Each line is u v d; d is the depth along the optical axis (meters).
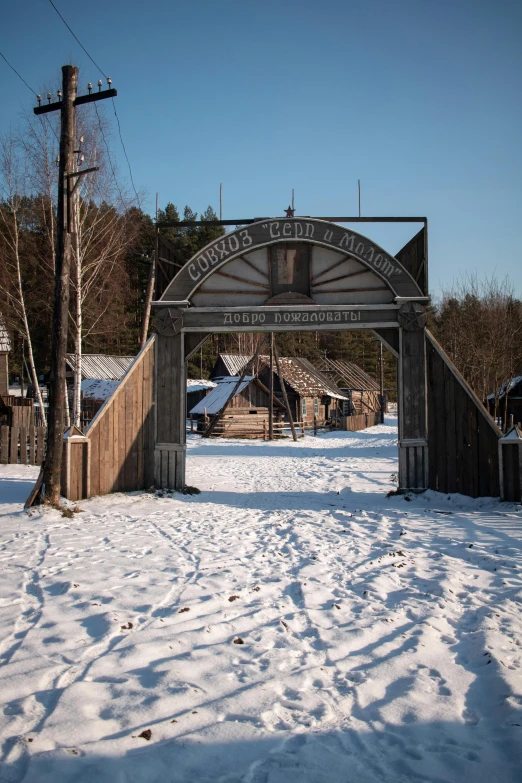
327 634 5.17
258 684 4.17
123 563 7.45
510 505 11.50
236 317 13.75
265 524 10.41
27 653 4.66
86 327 37.81
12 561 7.49
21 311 30.45
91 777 3.06
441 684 4.27
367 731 3.65
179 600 6.00
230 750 3.39
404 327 13.30
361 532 9.62
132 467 13.68
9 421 24.30
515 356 33.06
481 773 3.24
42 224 28.64
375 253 13.47
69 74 11.52
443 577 6.84
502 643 4.93
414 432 13.23
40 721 3.62
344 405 64.25
